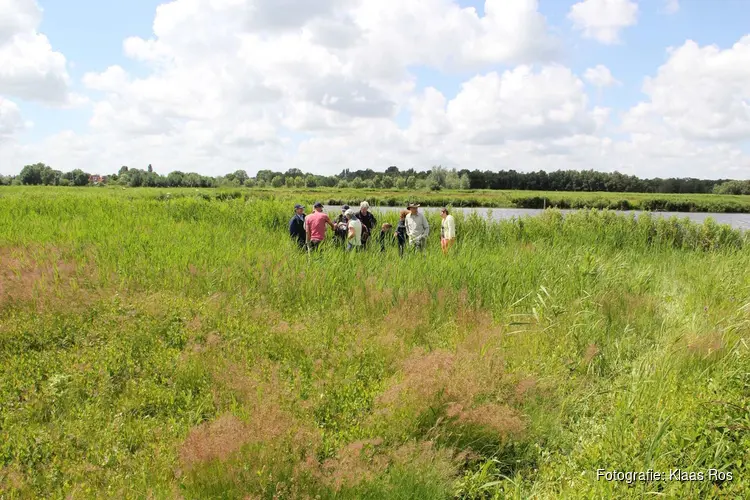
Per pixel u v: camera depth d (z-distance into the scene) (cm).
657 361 621
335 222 1421
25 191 4075
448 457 444
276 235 1553
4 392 552
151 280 927
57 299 784
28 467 432
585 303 831
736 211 6675
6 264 955
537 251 1259
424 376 522
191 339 692
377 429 491
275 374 561
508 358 648
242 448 415
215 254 1091
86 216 1850
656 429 464
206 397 552
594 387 605
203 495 392
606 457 441
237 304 826
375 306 848
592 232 1745
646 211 1858
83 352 653
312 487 396
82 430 489
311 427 478
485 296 888
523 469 469
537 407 538
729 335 685
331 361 635
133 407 544
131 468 434
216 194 3791
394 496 394
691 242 1725
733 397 507
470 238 1631
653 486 400
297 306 854
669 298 936
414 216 1362
